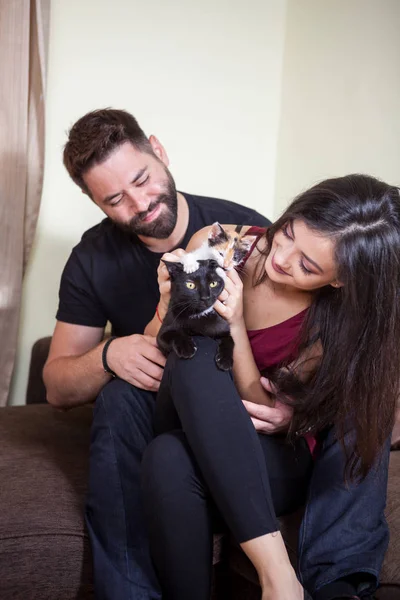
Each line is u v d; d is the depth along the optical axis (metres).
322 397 1.55
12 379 2.73
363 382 1.52
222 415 1.41
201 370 1.45
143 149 1.86
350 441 1.52
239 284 1.56
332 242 1.41
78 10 2.63
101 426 1.62
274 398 1.65
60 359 1.99
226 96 3.03
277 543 1.37
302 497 1.62
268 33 3.09
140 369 1.65
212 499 1.47
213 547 1.57
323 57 2.90
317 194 1.45
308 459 1.61
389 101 2.55
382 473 1.52
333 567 1.40
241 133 3.10
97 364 1.77
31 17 2.42
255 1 3.03
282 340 1.63
